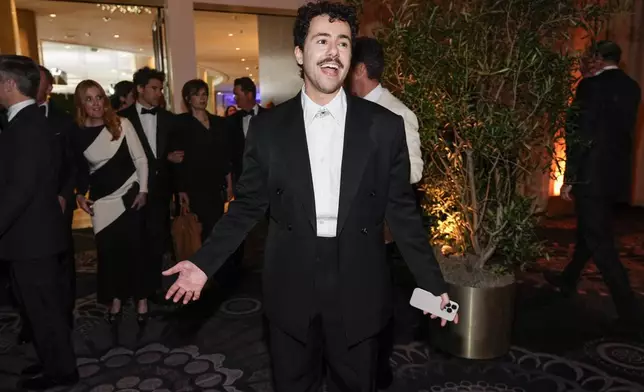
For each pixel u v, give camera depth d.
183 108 6.09
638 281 3.98
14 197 2.08
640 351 2.82
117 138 3.01
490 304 2.65
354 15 1.43
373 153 1.46
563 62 2.43
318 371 1.65
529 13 2.43
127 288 3.20
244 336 3.12
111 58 12.00
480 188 2.72
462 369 2.65
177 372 2.69
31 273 2.27
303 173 1.44
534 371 2.62
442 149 2.63
